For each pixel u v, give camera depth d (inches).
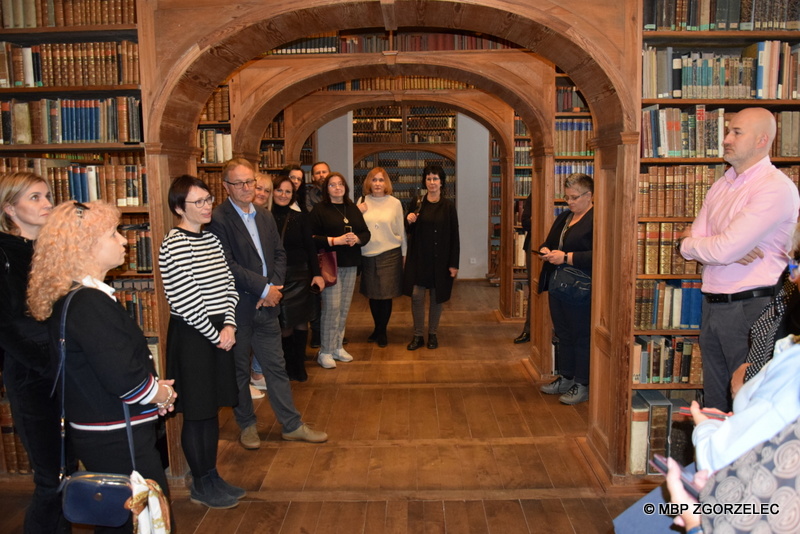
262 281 124.4
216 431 112.0
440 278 216.5
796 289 66.1
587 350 161.2
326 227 193.5
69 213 71.0
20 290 82.0
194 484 112.5
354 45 201.3
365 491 117.2
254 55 124.6
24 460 123.3
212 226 123.0
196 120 128.5
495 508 110.3
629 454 115.5
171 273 100.5
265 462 130.3
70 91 119.3
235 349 129.1
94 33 117.3
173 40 111.1
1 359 90.8
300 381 185.9
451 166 415.8
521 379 188.1
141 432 75.4
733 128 94.9
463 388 179.6
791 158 114.8
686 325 119.2
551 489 117.1
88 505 69.4
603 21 106.3
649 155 114.5
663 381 120.5
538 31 110.2
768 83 113.9
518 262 274.1
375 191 214.2
